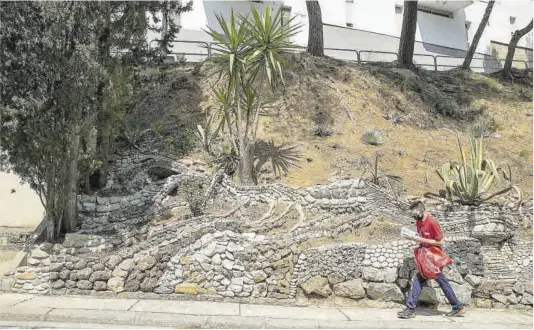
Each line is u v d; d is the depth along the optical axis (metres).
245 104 12.98
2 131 8.62
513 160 14.59
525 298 8.64
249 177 12.16
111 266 8.25
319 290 8.26
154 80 12.45
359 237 9.88
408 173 13.23
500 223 10.12
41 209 11.23
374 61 21.48
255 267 8.38
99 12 8.84
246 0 21.66
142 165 12.72
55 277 8.20
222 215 10.16
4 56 8.57
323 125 15.30
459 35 27.77
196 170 12.40
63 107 8.80
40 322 6.74
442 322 7.25
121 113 10.48
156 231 8.88
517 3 29.70
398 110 16.81
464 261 9.23
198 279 8.29
